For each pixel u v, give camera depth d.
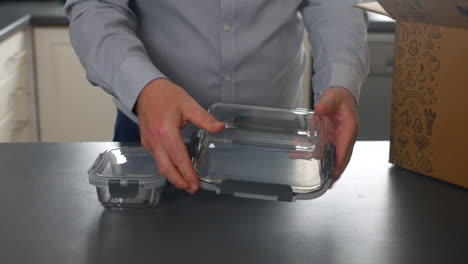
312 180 0.70
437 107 0.80
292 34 1.08
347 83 0.81
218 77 1.04
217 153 0.75
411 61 0.82
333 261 0.62
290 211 0.73
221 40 1.00
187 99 0.70
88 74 0.83
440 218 0.72
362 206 0.75
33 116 2.35
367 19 1.01
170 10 0.99
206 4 0.98
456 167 0.80
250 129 0.80
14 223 0.68
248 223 0.69
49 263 0.60
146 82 0.74
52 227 0.67
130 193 0.70
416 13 0.77
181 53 1.02
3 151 0.89
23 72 2.20
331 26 0.94
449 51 0.77
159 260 0.61
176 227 0.68
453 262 0.63
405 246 0.66
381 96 2.16
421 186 0.81
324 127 0.77
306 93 2.34
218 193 0.69
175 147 0.67
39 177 0.80
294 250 0.64
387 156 0.92
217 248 0.64
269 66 1.06
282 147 0.76
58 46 2.30
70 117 2.41
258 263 0.61
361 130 2.21
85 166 0.84
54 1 2.54
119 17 0.85
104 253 0.62
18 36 2.12
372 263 0.62
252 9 0.99
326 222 0.70
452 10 0.71
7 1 2.50
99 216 0.70
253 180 0.69
